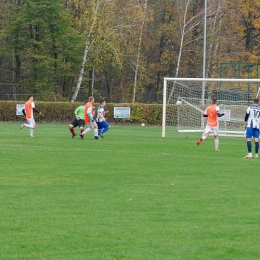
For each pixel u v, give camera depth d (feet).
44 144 153.99
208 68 362.94
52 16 337.52
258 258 49.98
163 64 378.12
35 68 349.20
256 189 84.48
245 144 171.12
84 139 175.52
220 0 345.92
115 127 261.03
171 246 53.36
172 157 126.41
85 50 337.72
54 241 54.75
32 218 63.98
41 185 86.28
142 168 106.63
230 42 365.61
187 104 218.59
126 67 377.50
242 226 61.11
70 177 94.48
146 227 60.23
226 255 50.72
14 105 288.51
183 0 365.61
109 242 54.49
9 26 340.18
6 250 51.85
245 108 212.43
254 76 350.02
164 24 368.27
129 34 351.25
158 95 387.96
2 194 78.54
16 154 127.85
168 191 81.82
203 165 112.78
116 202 73.36
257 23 353.92
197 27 368.68
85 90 383.04
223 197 77.51
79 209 68.90
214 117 145.79
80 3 334.85
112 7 328.90
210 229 59.62
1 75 393.70
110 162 115.24
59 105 289.12
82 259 49.26
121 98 389.39
